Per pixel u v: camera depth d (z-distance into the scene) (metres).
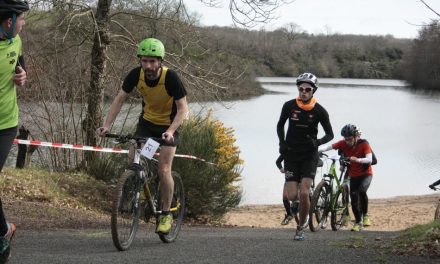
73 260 4.96
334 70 136.75
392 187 22.05
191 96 14.58
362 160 9.99
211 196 12.16
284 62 67.62
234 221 14.31
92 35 13.64
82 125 13.46
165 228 5.98
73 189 11.16
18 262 4.80
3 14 4.09
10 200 9.25
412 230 6.41
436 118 54.34
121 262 4.96
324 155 9.51
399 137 38.88
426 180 23.52
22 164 11.66
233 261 5.24
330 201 9.38
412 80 112.50
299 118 7.41
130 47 14.43
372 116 54.31
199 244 6.37
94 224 8.35
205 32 15.98
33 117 13.77
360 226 10.18
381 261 5.15
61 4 12.98
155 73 5.64
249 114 48.66
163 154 5.86
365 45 145.00
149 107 5.90
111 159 12.50
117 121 14.43
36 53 13.88
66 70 14.19
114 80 14.19
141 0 14.80
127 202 5.52
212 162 12.29
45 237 6.38
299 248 6.11
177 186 6.42
